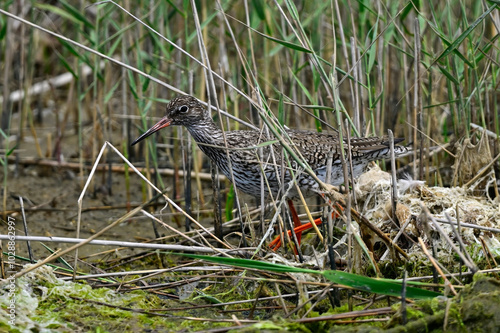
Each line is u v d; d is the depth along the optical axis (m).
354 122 11.30
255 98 11.02
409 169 13.33
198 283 10.42
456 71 11.68
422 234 10.09
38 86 18.98
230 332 8.16
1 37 14.05
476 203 10.93
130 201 14.66
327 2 12.84
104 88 14.65
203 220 13.72
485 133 11.74
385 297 9.25
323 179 11.54
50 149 16.22
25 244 12.29
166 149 16.22
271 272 9.66
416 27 11.48
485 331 7.78
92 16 18.50
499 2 9.68
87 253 12.12
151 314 9.32
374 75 13.59
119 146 16.64
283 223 10.72
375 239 10.41
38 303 9.36
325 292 8.70
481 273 8.34
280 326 8.22
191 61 15.58
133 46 14.27
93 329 8.97
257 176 11.23
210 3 15.13
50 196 14.71
